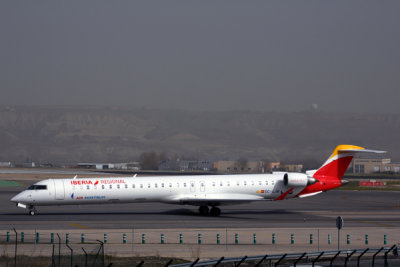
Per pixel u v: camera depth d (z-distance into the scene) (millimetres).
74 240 139500
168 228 162750
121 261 110812
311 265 109938
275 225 173500
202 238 146000
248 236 150375
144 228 162250
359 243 143625
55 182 193250
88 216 193875
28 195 189375
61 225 167250
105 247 129500
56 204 192875
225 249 130000
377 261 116000
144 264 108375
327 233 158375
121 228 161750
